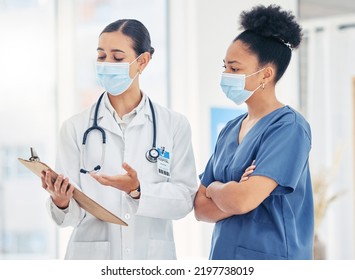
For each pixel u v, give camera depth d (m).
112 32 2.49
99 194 2.52
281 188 2.35
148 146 2.58
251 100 2.52
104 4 4.74
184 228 4.89
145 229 2.54
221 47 5.03
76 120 2.62
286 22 2.44
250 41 2.44
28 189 4.63
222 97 5.02
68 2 4.50
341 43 5.71
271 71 2.45
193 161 2.68
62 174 2.54
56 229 4.58
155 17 5.06
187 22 4.93
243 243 2.39
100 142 2.56
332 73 5.71
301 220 2.47
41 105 4.52
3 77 4.48
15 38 4.49
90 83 4.62
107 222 2.52
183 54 4.95
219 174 2.53
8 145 4.57
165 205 2.46
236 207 2.33
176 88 4.97
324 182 5.40
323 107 5.77
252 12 2.47
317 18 5.89
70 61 4.51
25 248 4.64
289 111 2.47
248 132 2.49
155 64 5.05
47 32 4.51
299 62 5.90
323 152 5.77
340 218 5.70
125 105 2.61
